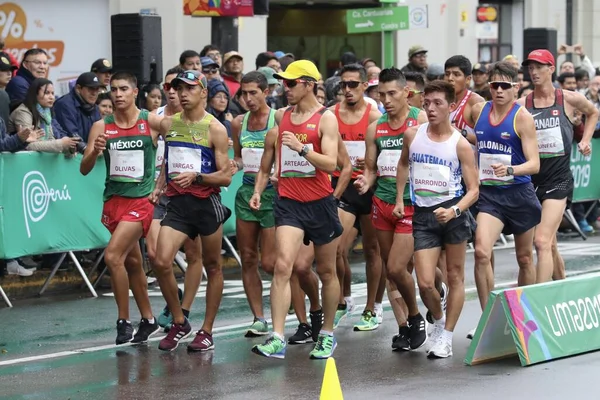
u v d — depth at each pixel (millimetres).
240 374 26250
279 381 25516
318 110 27500
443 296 32906
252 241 31156
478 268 29266
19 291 37969
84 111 39438
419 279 27422
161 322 31531
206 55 46281
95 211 38312
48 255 39781
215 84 40875
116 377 26047
